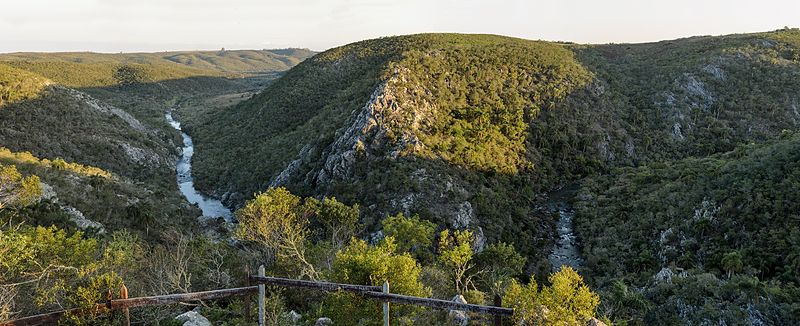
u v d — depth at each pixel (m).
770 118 98.00
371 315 14.83
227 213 79.00
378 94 78.00
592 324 13.95
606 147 92.00
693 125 99.44
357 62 128.12
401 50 121.06
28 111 87.38
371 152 69.50
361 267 15.87
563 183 84.81
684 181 66.25
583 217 69.50
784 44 121.12
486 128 81.12
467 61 102.56
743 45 122.19
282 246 28.09
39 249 18.72
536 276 52.59
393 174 63.00
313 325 18.45
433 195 60.03
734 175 59.09
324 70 127.69
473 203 61.72
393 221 41.19
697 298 41.44
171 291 22.59
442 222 55.75
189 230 57.16
